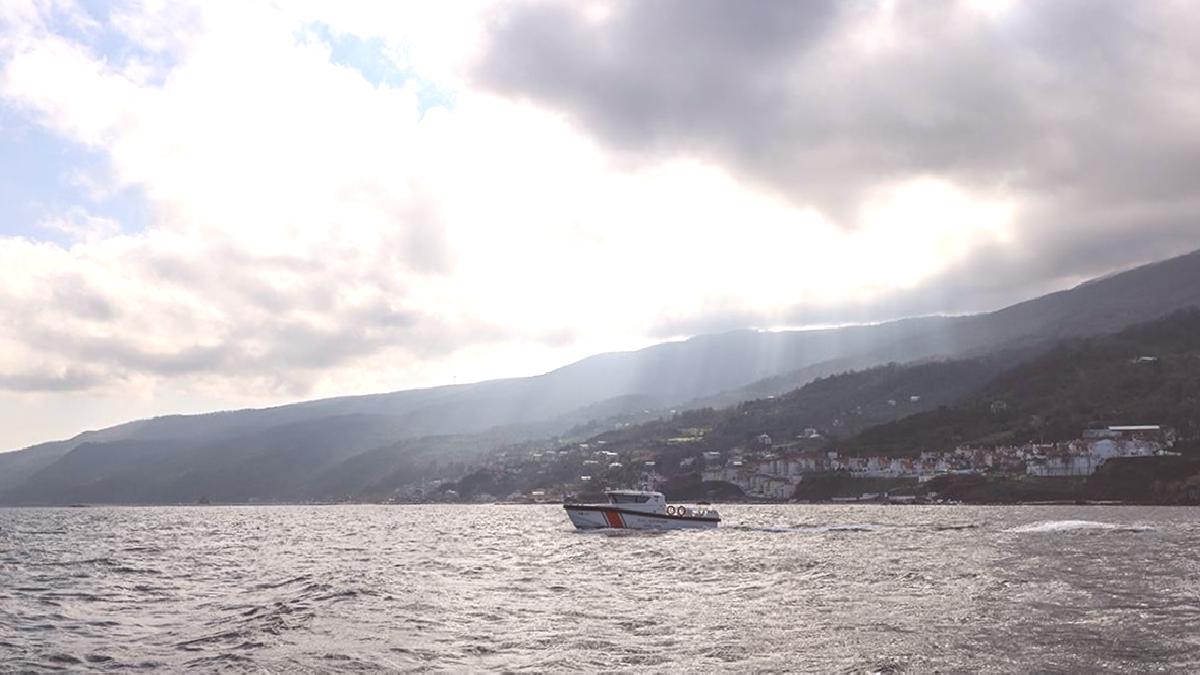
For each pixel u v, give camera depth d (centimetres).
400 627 3828
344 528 15850
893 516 16938
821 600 4559
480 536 11744
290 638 3581
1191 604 4178
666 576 5903
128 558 8400
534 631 3719
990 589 4866
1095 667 2895
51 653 3338
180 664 3123
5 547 10450
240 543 11088
